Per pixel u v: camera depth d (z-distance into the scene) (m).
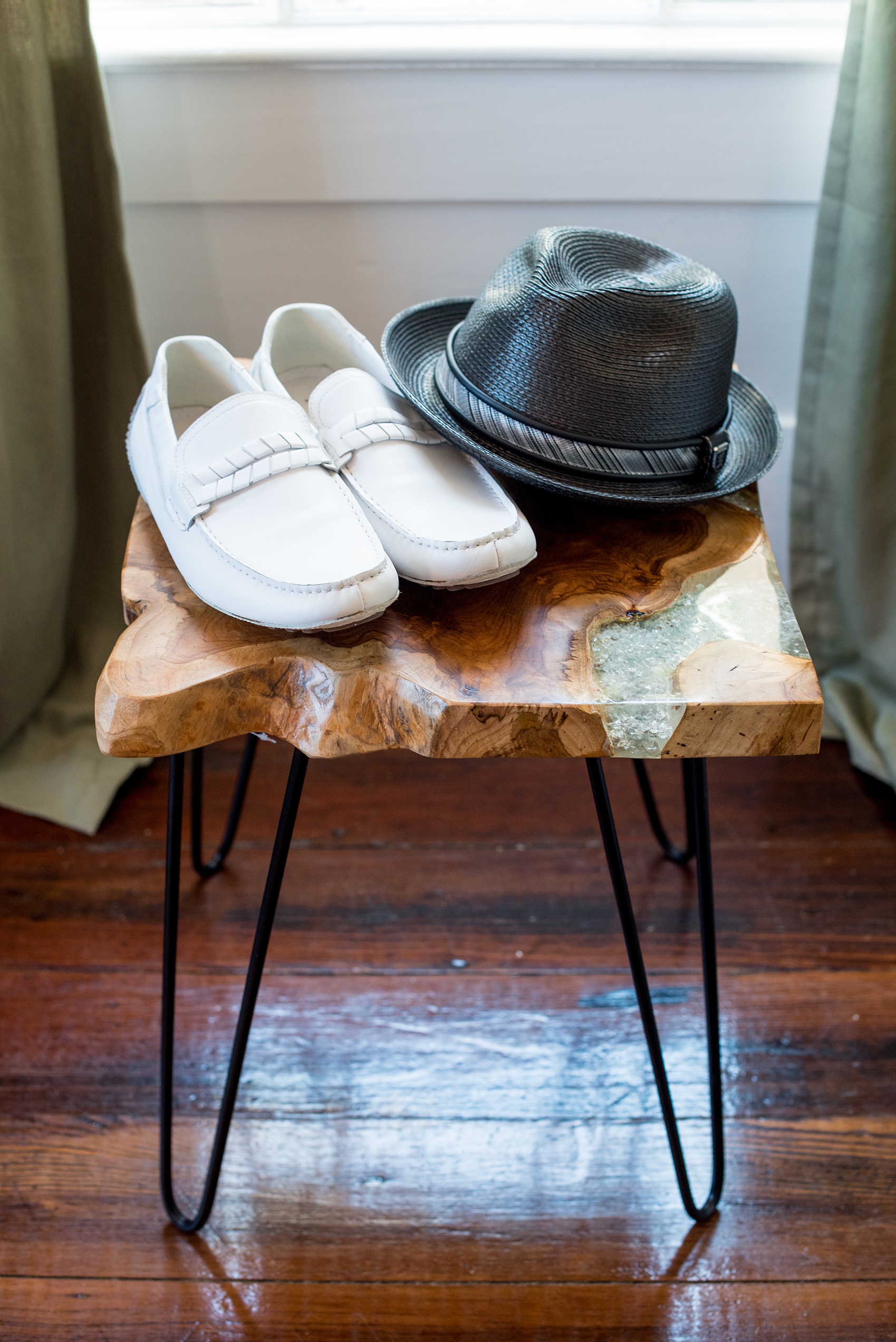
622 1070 0.88
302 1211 0.78
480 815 1.12
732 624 0.62
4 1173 0.80
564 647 0.59
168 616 0.62
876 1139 0.82
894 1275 0.74
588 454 0.63
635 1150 0.82
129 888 1.03
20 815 1.11
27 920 1.00
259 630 0.61
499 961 0.97
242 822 1.11
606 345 0.62
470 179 1.03
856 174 0.94
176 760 0.62
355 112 0.98
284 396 0.65
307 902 1.02
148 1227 0.76
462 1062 0.88
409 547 0.60
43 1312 0.71
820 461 1.10
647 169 1.03
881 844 1.09
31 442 0.99
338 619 0.55
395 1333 0.71
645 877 1.05
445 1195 0.79
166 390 0.68
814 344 1.05
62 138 0.91
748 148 1.01
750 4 0.99
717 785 1.16
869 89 0.90
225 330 1.13
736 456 0.73
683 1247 0.75
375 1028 0.91
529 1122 0.84
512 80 0.97
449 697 0.55
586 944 0.98
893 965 0.96
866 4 0.88
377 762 1.19
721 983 0.95
